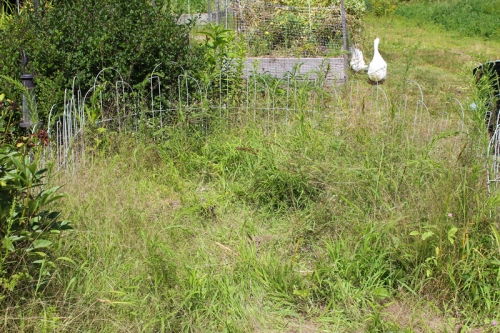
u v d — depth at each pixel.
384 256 3.82
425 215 3.93
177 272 3.58
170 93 6.50
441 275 3.60
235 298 3.50
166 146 5.79
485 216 3.72
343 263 3.74
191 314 3.28
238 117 6.33
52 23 6.19
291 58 9.82
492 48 15.92
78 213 4.04
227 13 12.02
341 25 11.06
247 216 4.71
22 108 5.48
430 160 4.46
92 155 5.25
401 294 3.64
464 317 3.49
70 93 5.95
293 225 4.42
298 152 5.00
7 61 6.00
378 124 5.45
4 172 3.12
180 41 6.70
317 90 6.51
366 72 11.34
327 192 4.50
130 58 6.20
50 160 4.73
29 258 3.26
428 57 13.60
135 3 6.64
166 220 4.38
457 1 22.05
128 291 3.41
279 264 3.75
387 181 4.42
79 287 3.37
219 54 7.28
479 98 4.78
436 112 8.07
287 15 11.14
